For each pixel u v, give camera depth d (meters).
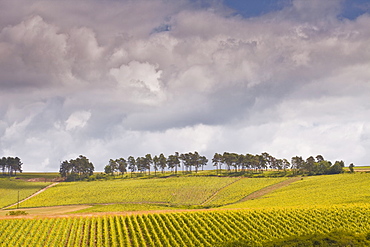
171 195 146.50
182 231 63.84
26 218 68.75
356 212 68.31
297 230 62.62
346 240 46.16
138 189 158.88
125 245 59.28
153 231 63.81
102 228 65.94
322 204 86.69
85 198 146.62
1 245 57.28
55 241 59.25
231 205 110.56
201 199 139.38
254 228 65.00
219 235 61.97
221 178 178.62
